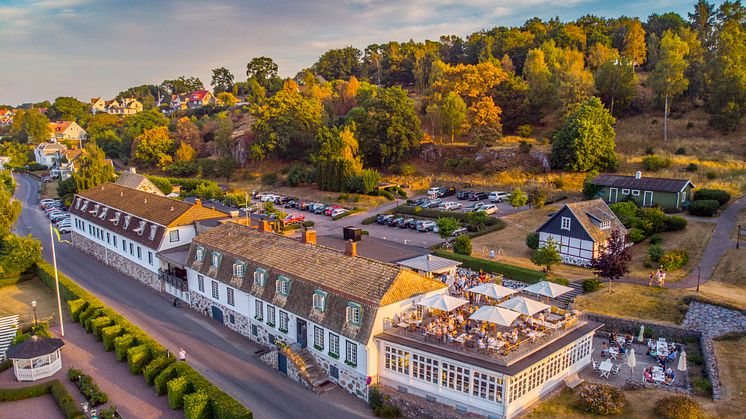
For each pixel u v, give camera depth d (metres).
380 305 33.06
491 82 111.12
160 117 180.25
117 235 63.62
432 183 99.19
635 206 64.38
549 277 49.97
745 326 38.69
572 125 88.81
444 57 164.75
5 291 57.34
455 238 63.50
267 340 41.81
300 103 127.12
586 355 36.16
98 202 70.50
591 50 125.69
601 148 87.00
